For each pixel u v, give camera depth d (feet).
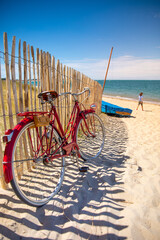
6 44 6.05
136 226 5.38
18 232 4.91
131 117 31.81
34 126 6.10
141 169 9.64
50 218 5.54
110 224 5.41
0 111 15.78
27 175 7.82
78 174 8.53
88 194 7.01
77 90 14.34
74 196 6.76
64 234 5.00
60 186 7.14
